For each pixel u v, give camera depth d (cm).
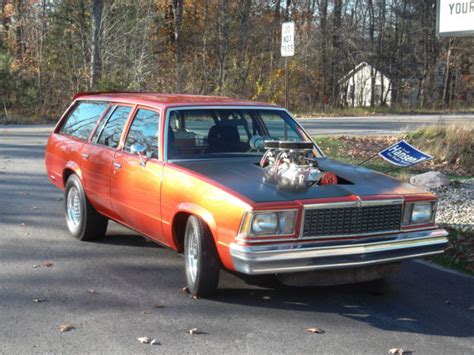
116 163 648
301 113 3397
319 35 4284
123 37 3081
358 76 4803
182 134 605
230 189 503
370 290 585
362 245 501
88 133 740
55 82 2914
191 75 3334
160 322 491
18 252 685
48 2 3338
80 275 610
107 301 537
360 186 536
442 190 1023
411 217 531
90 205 720
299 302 545
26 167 1264
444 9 869
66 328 473
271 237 484
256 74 3681
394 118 3019
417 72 4762
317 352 440
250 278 605
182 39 3722
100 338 457
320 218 494
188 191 537
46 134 1936
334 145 1562
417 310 534
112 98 720
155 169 587
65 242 732
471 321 510
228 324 490
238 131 635
